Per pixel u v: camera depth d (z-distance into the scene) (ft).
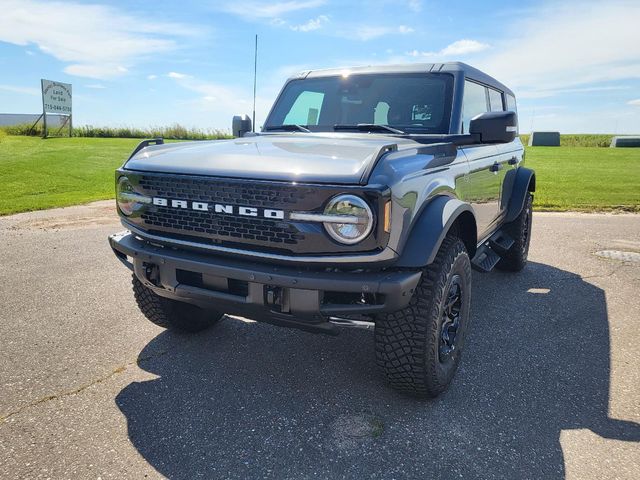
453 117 12.71
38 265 19.71
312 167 8.89
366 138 12.03
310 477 8.05
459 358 11.24
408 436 9.16
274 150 10.19
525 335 13.91
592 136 135.74
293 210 8.63
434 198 10.14
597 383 11.23
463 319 11.23
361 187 8.31
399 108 13.32
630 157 78.48
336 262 8.63
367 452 8.69
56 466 8.17
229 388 10.80
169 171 9.89
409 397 10.54
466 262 10.98
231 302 9.46
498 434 9.27
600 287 18.13
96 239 24.26
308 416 9.78
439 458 8.55
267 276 8.81
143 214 10.37
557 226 29.48
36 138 100.78
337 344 13.10
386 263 8.75
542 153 86.63
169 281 10.09
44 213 31.45
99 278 18.12
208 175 9.35
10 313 14.73
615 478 8.10
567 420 9.77
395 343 9.59
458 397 10.61
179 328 13.10
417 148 10.23
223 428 9.34
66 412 9.73
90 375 11.21
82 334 13.37
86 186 43.27
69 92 109.81
